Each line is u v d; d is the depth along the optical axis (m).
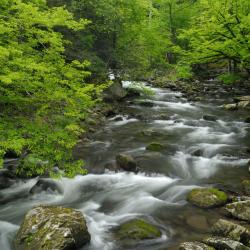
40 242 5.07
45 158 6.21
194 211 6.62
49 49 6.79
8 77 5.11
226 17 13.13
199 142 11.19
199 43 14.35
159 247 5.43
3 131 5.73
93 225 6.22
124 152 10.01
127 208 6.97
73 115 6.36
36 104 6.26
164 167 8.95
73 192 7.81
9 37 6.60
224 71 28.97
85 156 9.65
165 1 31.94
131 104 17.45
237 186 7.71
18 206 7.15
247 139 11.55
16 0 6.63
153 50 19.38
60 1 16.11
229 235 5.52
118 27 17.64
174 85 23.17
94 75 16.53
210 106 17.53
